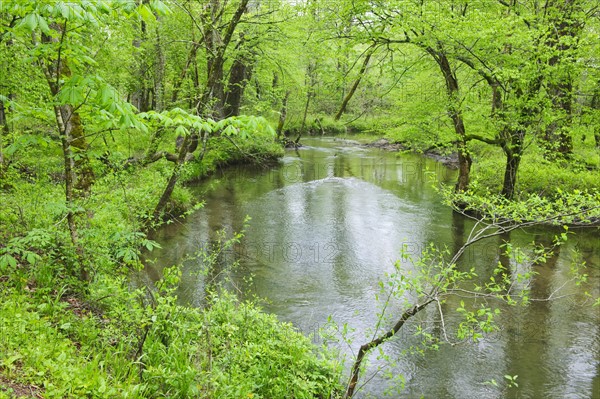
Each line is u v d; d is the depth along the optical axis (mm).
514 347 7461
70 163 5547
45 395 3658
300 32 14508
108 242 6246
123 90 13359
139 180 8547
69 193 5613
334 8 13812
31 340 4457
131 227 6512
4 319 4559
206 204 16094
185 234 12484
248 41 13977
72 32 4695
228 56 13375
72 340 5074
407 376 6629
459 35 11531
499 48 12672
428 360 7031
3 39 5250
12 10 3766
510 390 6391
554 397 6266
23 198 7266
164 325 5332
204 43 10250
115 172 6648
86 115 5141
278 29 13102
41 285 5918
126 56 12078
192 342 5277
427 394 6258
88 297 5930
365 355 5574
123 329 5395
